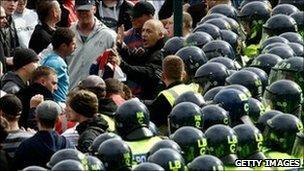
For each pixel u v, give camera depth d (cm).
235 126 2500
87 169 2269
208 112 2525
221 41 3039
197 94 2641
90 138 2536
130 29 3391
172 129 2512
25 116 2789
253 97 2761
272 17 3247
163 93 2753
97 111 2609
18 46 3269
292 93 2688
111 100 2731
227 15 3391
